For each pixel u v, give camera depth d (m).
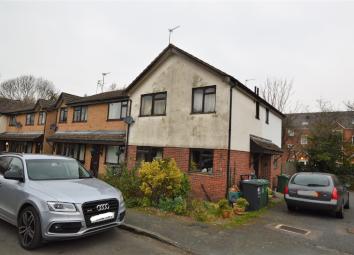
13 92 59.50
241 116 13.04
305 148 25.75
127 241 5.96
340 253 5.96
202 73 13.09
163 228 6.93
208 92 12.84
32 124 28.44
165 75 14.74
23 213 5.37
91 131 20.08
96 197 5.47
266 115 16.95
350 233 7.66
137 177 10.43
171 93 14.29
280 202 12.53
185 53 13.62
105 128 18.97
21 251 5.04
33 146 27.61
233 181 11.95
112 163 17.70
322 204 9.31
